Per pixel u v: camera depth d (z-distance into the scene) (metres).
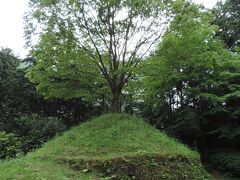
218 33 25.48
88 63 15.76
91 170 11.73
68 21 15.02
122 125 14.34
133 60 15.63
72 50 15.16
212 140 21.64
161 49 15.70
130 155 12.11
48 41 15.11
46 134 22.17
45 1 14.65
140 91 19.64
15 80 27.03
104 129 14.24
